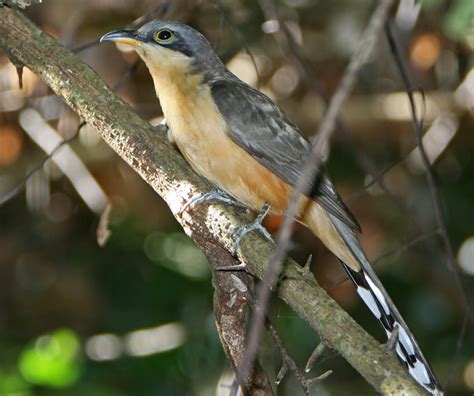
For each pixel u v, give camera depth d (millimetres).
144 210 13492
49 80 8633
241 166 9508
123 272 14469
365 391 13148
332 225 9391
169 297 14367
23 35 8758
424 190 13734
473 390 13086
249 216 10062
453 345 13648
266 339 11852
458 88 12711
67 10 12508
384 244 13406
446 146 13867
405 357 8391
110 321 14109
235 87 9625
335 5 12922
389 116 13141
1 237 14102
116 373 13453
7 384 12992
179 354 13359
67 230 14273
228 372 11094
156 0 12641
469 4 8734
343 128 10164
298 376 7234
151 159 8227
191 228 7895
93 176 12992
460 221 14500
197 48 9828
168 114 9695
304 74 10000
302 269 7148
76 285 13992
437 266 13500
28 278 14164
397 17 11727
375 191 13297
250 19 13039
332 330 6617
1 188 13102
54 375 13062
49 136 12516
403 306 14031
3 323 13969
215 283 7750
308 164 5262
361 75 13211
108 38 9836
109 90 8547
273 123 9570
